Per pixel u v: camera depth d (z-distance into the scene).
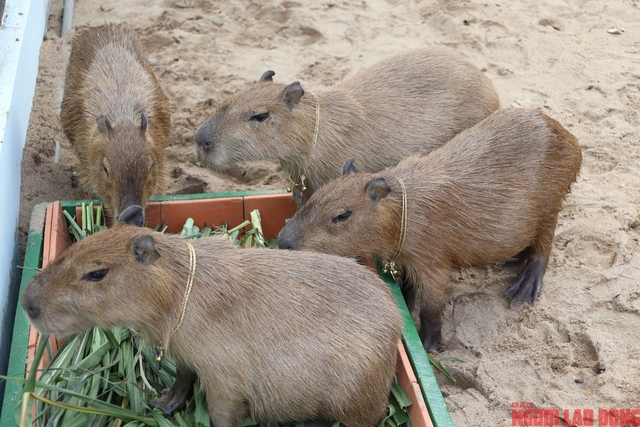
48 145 2.73
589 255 2.49
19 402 1.94
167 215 2.43
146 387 2.06
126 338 2.12
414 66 2.61
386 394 2.00
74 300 1.84
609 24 3.34
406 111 2.55
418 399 2.01
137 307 1.86
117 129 2.32
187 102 2.98
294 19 3.33
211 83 3.06
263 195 2.47
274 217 2.49
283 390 1.92
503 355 2.27
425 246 2.27
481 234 2.31
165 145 2.57
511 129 2.35
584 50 3.22
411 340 2.14
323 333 1.92
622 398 2.13
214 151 2.45
